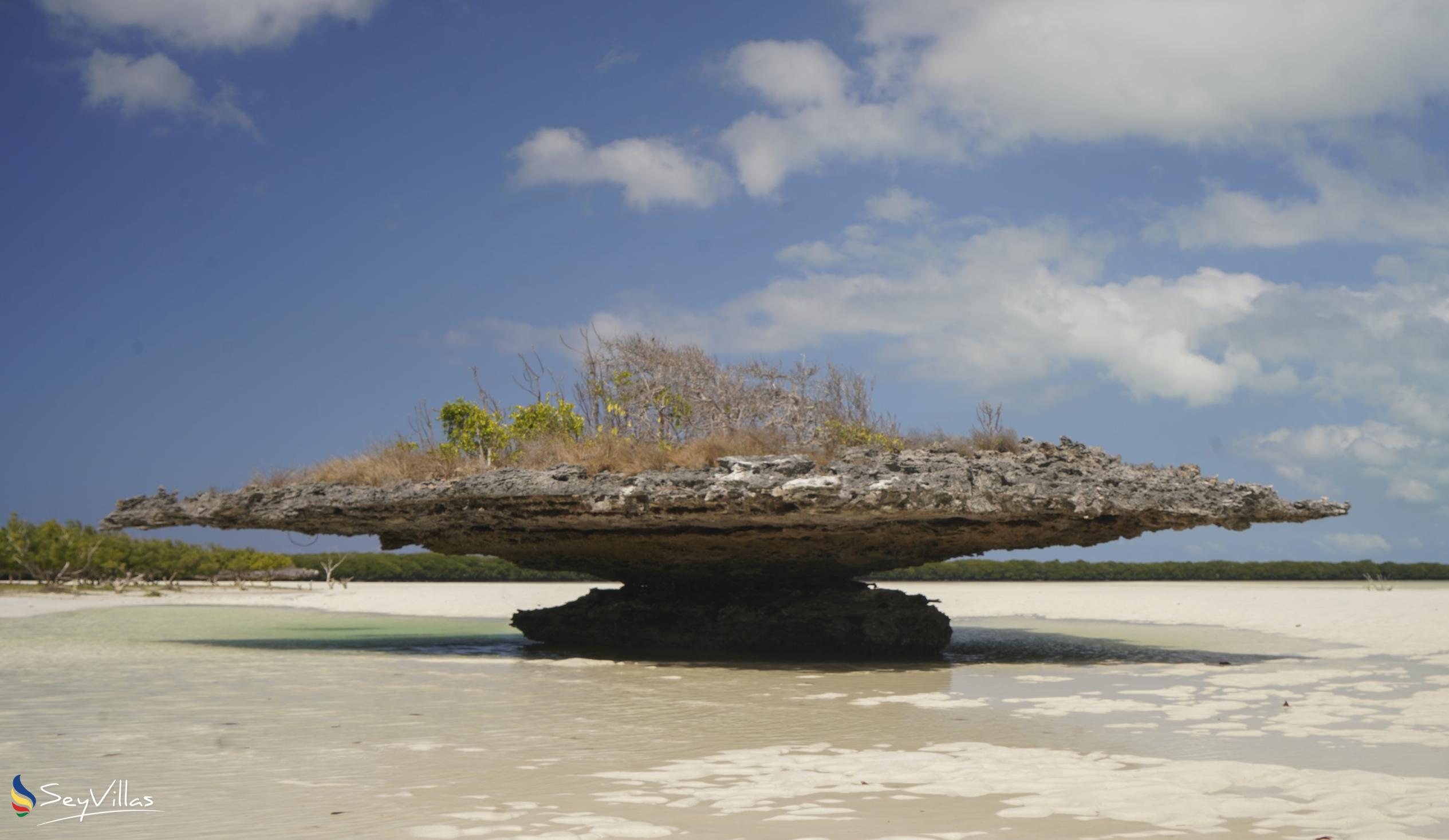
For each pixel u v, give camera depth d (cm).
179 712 1148
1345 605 3130
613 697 1308
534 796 729
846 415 2359
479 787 758
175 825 646
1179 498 1598
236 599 4528
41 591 5112
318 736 988
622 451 1762
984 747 938
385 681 1476
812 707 1216
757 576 2078
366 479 1875
